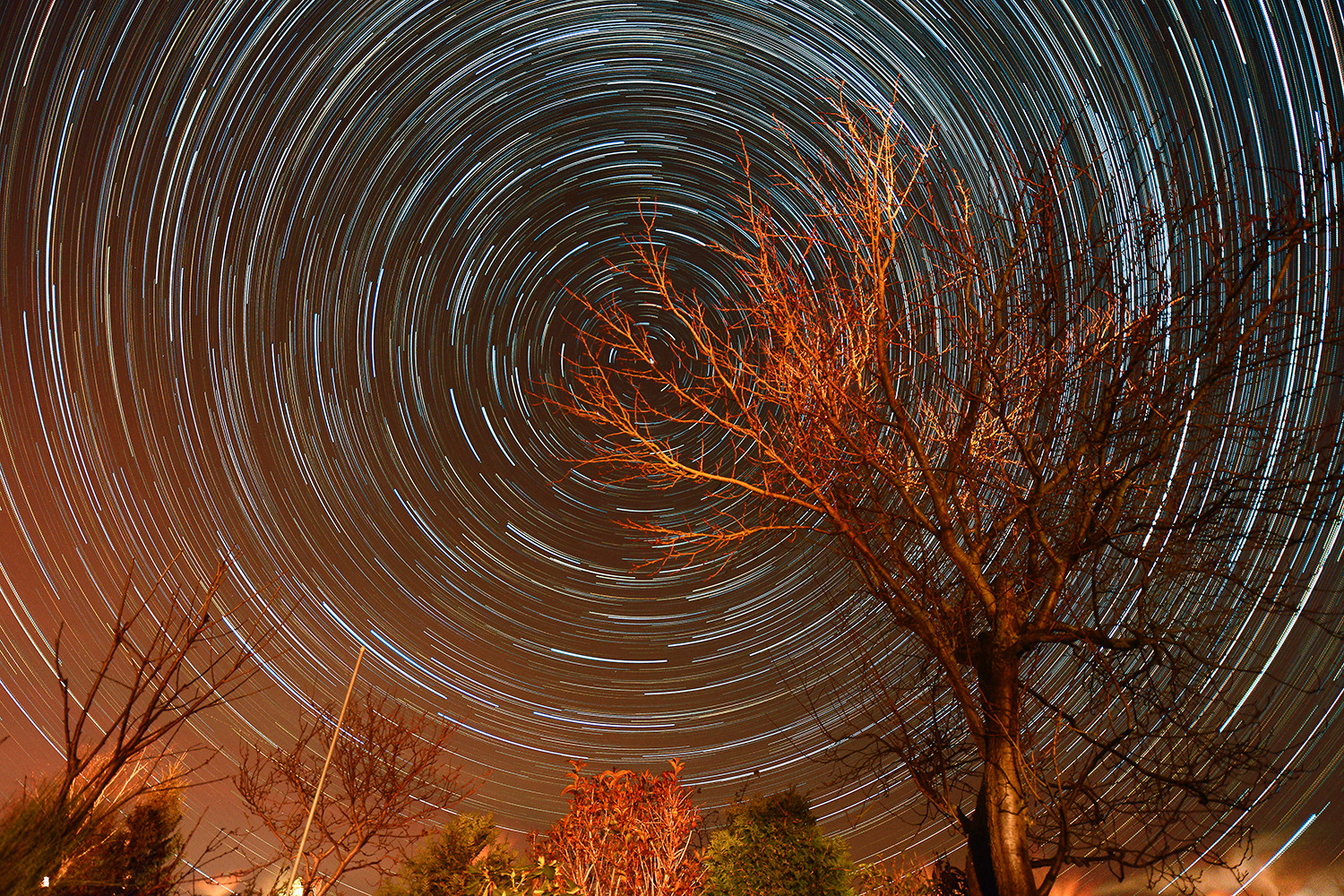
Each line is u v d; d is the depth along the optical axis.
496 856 5.73
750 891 5.02
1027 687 3.22
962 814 3.23
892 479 3.25
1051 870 2.97
